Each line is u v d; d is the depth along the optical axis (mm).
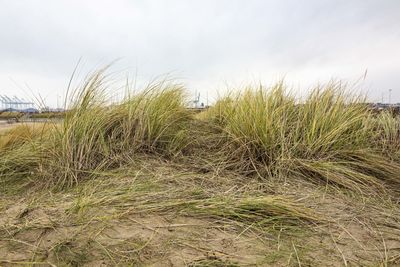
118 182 2201
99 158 2572
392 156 2867
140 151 2807
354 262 1359
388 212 1914
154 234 1523
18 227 1580
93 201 1836
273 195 2033
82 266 1296
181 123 3471
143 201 1852
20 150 2908
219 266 1300
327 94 3264
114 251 1389
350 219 1778
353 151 2713
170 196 1946
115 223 1605
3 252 1382
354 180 2369
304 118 2988
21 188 2322
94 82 2951
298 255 1396
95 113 2904
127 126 2895
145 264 1309
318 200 2020
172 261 1325
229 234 1563
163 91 3420
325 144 2697
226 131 3018
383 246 1500
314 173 2426
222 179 2326
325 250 1449
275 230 1614
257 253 1407
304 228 1650
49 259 1336
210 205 1812
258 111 2924
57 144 2689
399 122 3354
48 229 1555
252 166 2555
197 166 2588
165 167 2531
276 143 2656
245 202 1822
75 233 1515
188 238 1502
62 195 2078
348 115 3146
